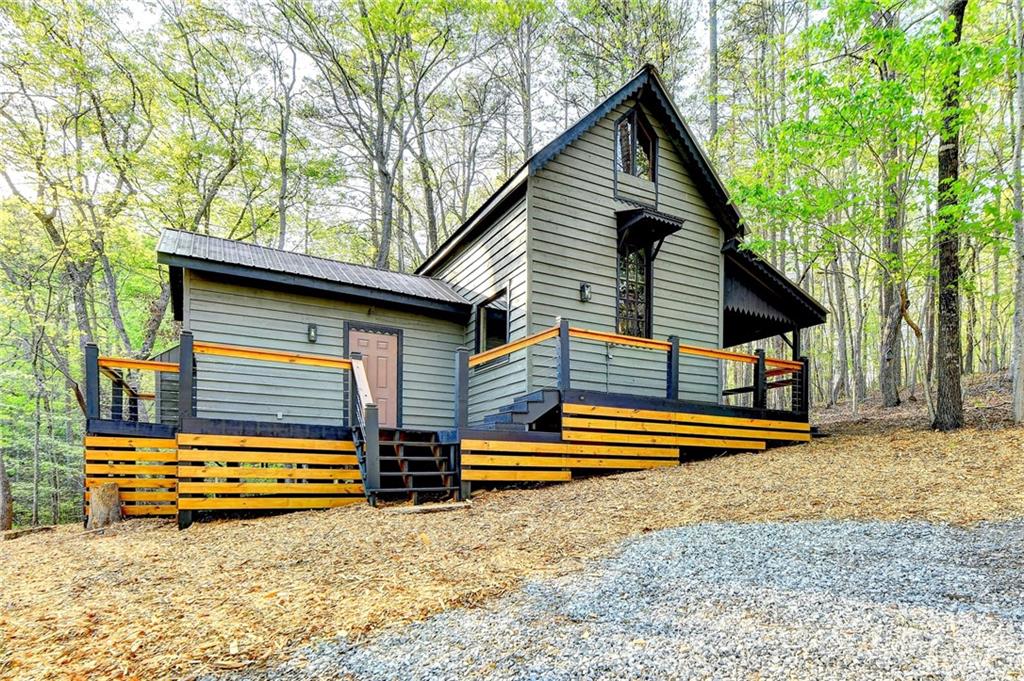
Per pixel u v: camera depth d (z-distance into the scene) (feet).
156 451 20.99
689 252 32.09
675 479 20.48
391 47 55.42
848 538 12.20
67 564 14.20
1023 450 18.31
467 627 8.74
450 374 31.86
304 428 20.36
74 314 50.26
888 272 27.71
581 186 28.48
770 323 37.63
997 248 26.32
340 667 7.62
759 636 7.68
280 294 27.07
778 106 50.83
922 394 41.16
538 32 59.41
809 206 25.79
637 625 8.38
